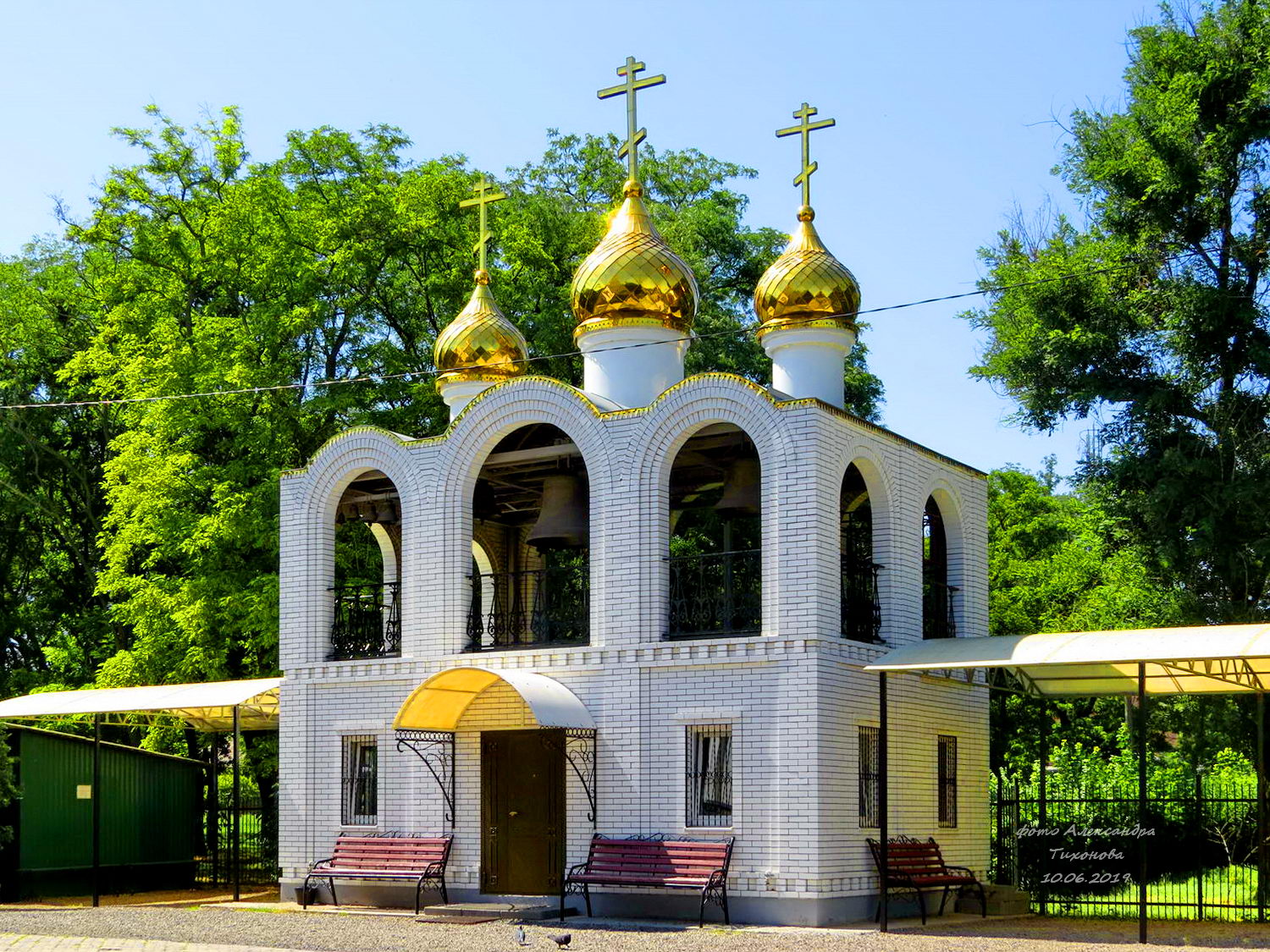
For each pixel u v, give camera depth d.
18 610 46.69
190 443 35.19
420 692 22.27
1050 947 18.11
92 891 27.69
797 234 25.78
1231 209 31.03
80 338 44.44
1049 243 33.31
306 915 22.77
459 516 24.34
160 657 34.28
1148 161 30.84
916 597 24.05
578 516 24.34
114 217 39.00
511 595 28.72
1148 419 30.73
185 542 33.44
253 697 25.22
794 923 20.64
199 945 18.48
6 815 26.67
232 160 39.19
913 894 22.81
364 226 35.56
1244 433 29.69
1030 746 42.22
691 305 25.39
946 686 24.64
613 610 22.69
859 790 21.83
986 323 34.38
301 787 25.09
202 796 31.12
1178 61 31.22
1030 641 20.50
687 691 22.00
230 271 36.78
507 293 37.72
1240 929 21.83
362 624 27.05
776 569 21.58
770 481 21.83
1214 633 19.53
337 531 34.91
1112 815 31.30
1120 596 32.03
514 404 24.06
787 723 21.12
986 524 26.69
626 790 22.16
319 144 36.97
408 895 23.69
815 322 25.12
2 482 43.12
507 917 21.78
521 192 40.88
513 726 23.42
